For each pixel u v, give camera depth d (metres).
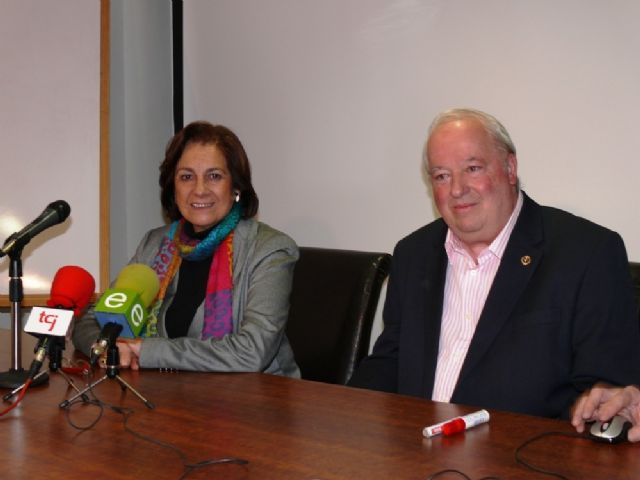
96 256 3.23
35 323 1.64
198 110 3.61
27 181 3.21
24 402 1.67
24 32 3.20
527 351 1.78
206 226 2.42
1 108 3.19
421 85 2.85
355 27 3.02
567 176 2.52
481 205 1.89
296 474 1.23
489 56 2.66
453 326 1.97
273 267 2.26
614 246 1.83
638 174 2.38
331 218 3.17
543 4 2.53
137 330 1.88
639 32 2.34
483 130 1.91
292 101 3.25
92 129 3.23
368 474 1.22
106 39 3.23
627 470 1.21
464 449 1.32
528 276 1.84
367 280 2.35
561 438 1.37
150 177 3.65
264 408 1.60
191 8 3.58
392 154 2.96
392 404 1.61
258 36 3.34
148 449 1.36
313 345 2.38
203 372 1.96
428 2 2.81
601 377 1.70
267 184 3.37
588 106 2.46
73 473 1.25
